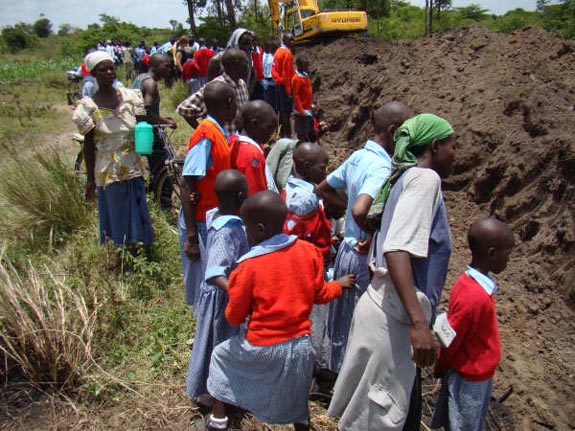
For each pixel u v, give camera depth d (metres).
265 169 3.49
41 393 3.26
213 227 2.85
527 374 3.52
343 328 3.09
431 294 2.20
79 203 5.46
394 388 2.27
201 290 2.97
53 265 4.60
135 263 4.52
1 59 45.91
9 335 3.39
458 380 2.49
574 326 3.89
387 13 34.88
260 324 2.49
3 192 5.52
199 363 2.93
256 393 2.57
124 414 3.10
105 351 3.61
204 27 28.06
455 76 7.61
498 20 31.16
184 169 3.17
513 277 4.46
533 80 6.35
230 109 3.29
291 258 2.48
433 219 2.12
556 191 4.67
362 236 2.96
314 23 16.91
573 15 24.72
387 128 2.87
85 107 4.38
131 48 23.62
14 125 11.57
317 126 8.88
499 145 5.66
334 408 2.49
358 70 10.52
